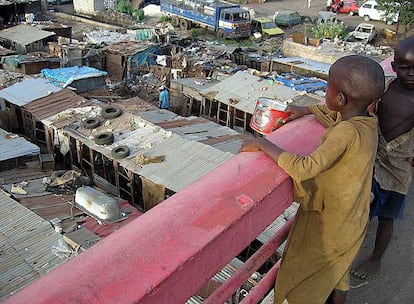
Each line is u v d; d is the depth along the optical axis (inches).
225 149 829.8
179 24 1948.8
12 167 800.9
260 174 84.5
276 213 85.9
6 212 592.7
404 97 129.6
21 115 1073.5
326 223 95.7
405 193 137.7
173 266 60.9
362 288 145.6
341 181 90.9
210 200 75.2
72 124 907.4
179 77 1381.6
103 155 825.5
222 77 1288.1
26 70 1318.9
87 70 1227.9
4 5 1889.8
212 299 82.1
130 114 914.7
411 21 1657.2
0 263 504.1
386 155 135.2
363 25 1702.8
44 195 680.4
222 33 1793.8
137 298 55.7
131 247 62.9
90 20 1966.0
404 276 151.0
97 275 57.9
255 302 100.3
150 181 720.3
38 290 55.2
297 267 101.6
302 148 100.7
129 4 2111.2
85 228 576.4
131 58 1427.2
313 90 1157.7
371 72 88.6
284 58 1429.6
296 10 2188.7
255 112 124.1
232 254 74.0
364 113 95.3
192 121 960.9
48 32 1585.9
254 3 2292.1
